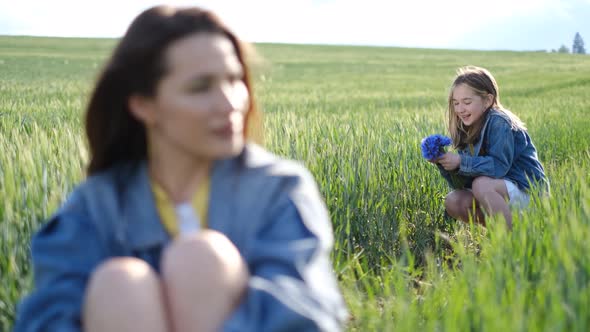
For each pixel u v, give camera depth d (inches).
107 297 58.6
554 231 115.8
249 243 66.6
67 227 67.3
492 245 127.3
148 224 68.4
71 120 356.8
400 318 100.3
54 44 2463.1
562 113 506.6
